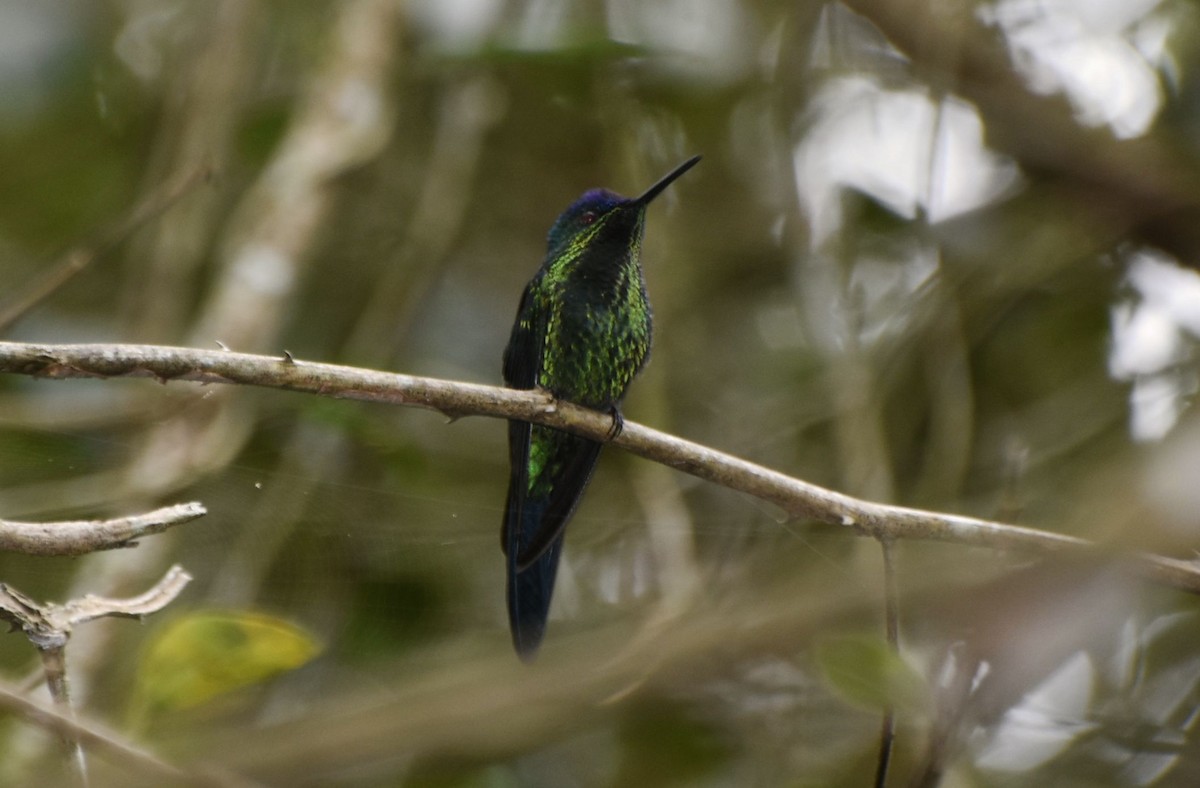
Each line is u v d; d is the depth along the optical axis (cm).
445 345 1287
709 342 1248
